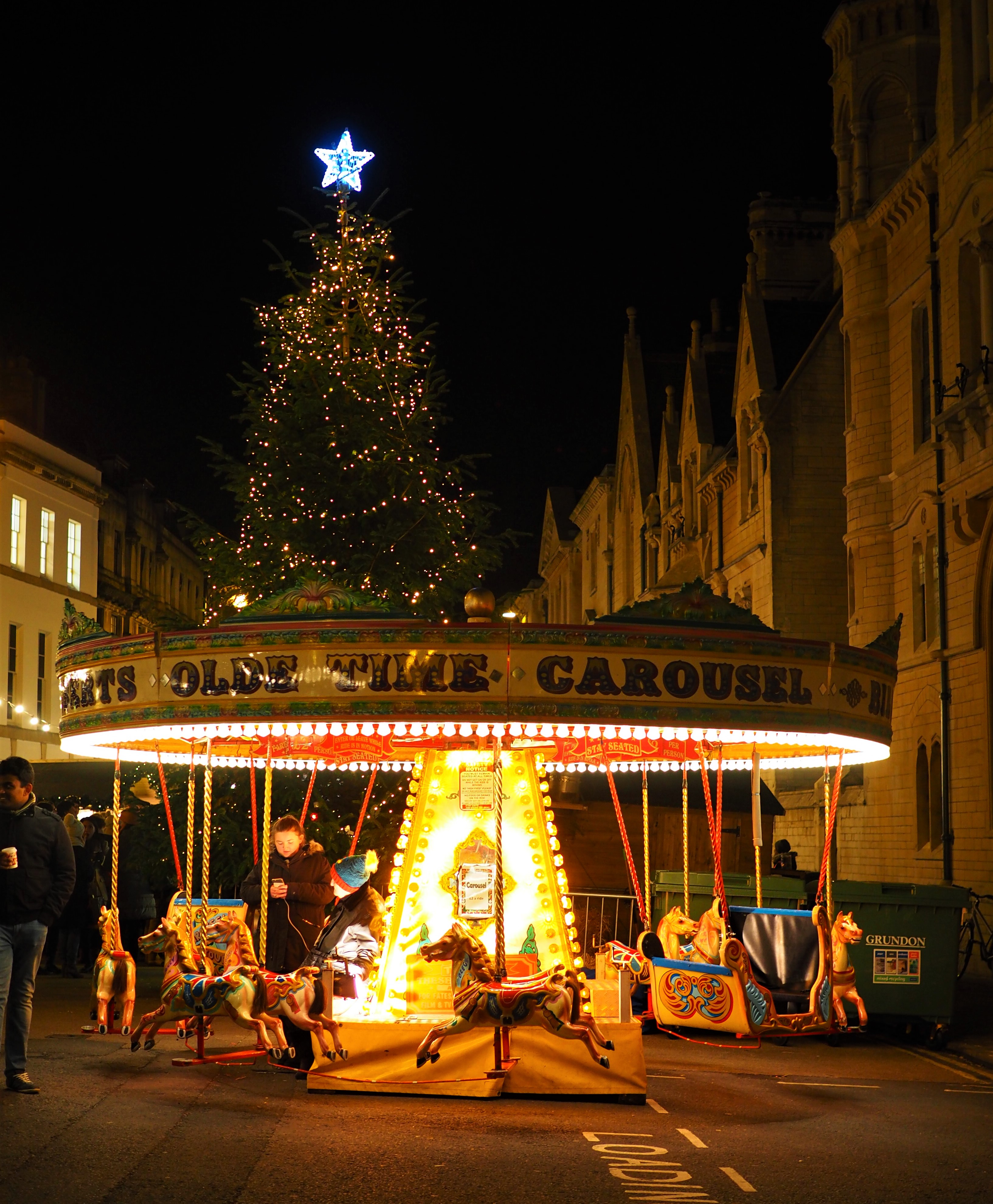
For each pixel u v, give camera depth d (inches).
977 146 821.9
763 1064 439.8
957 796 848.9
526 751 388.5
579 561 2406.5
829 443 1222.3
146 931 727.1
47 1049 416.5
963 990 686.5
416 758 461.1
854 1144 313.7
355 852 674.8
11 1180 257.6
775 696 349.7
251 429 761.0
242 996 364.2
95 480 1624.0
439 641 333.7
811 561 1207.6
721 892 434.6
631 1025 357.4
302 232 785.6
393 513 745.0
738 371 1339.8
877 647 387.9
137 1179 261.4
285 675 340.2
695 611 352.8
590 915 685.3
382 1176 269.1
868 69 1054.4
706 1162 290.8
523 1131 314.5
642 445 1860.2
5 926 338.0
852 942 420.2
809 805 1135.0
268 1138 298.7
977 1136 327.0
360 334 784.3
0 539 1391.5
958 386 840.3
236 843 679.1
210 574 770.8
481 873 381.1
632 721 335.6
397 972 382.0
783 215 1599.4
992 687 804.0
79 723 385.4
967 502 820.0
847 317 1035.3
